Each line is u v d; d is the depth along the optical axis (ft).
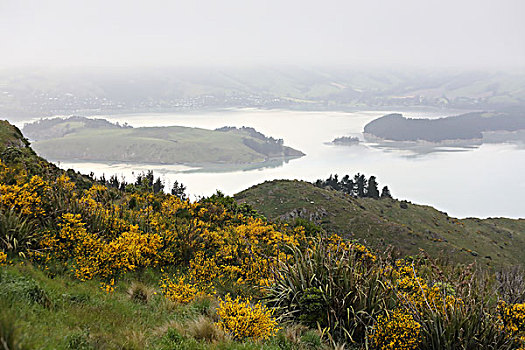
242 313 21.99
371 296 25.00
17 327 12.96
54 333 15.71
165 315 24.13
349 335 23.15
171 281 32.04
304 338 22.66
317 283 26.96
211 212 65.16
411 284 26.76
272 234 59.72
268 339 21.59
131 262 32.27
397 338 21.30
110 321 20.33
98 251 29.78
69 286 24.76
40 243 28.89
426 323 22.16
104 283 27.40
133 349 16.90
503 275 29.76
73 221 30.99
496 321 21.65
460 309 22.12
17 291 19.33
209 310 25.45
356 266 26.73
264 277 38.60
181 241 40.70
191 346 18.53
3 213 29.68
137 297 26.86
